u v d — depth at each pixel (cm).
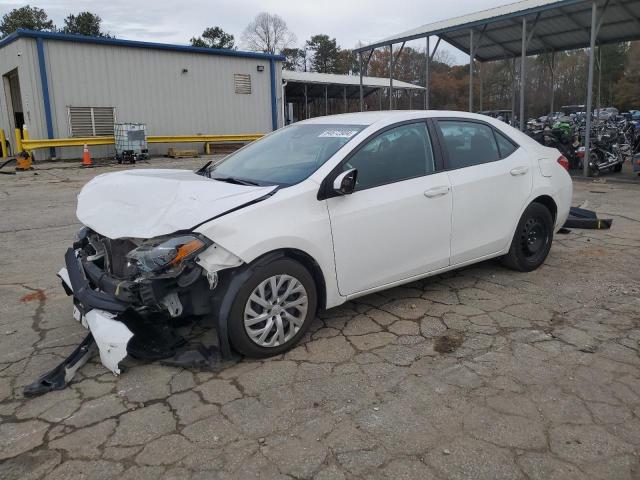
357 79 3316
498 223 470
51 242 673
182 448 260
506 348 358
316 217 353
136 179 386
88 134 1869
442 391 306
